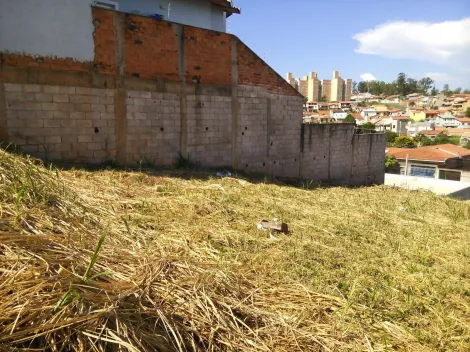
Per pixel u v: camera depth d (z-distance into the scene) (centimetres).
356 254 395
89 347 156
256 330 221
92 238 284
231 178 748
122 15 680
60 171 550
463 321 274
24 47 578
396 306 284
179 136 803
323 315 255
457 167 2738
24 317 153
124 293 195
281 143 1042
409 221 589
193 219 432
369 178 1417
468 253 433
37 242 219
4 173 331
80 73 641
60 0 604
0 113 566
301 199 663
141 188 542
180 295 224
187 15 1098
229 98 890
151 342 175
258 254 348
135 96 718
